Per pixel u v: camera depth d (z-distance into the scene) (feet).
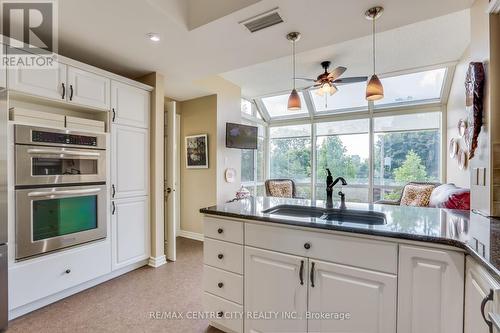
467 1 5.74
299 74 13.73
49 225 6.88
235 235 5.64
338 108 18.51
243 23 6.55
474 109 5.58
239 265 5.59
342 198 6.77
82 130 7.63
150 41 7.50
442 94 14.90
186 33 7.00
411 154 16.39
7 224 6.04
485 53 5.35
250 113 19.25
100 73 8.16
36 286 6.61
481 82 5.47
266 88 16.07
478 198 5.67
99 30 6.88
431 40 10.21
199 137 13.75
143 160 9.59
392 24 6.61
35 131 6.55
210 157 13.53
